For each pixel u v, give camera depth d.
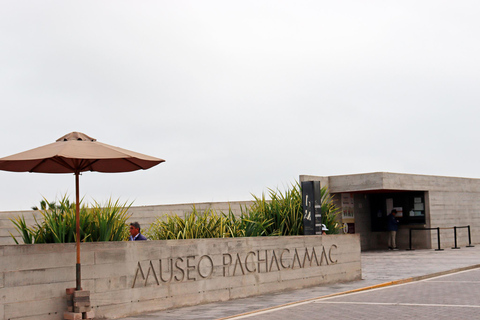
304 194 16.19
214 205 28.95
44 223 11.19
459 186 32.00
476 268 19.72
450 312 10.48
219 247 13.05
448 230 30.56
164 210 28.12
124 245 11.20
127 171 10.88
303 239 15.21
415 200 30.12
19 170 10.20
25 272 9.66
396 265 20.83
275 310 11.51
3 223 20.58
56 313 10.02
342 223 29.06
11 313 9.41
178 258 12.16
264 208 16.72
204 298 12.59
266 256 14.15
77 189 10.25
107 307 10.79
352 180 28.44
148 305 11.48
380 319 9.95
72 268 10.33
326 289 14.70
